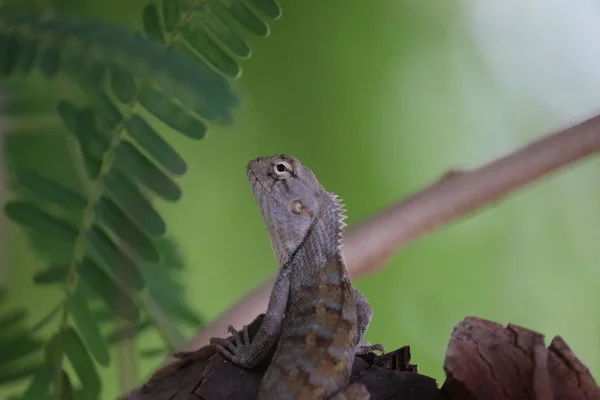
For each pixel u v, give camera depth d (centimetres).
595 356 827
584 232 845
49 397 269
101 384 281
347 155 734
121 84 250
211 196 696
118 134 280
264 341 396
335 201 498
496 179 528
